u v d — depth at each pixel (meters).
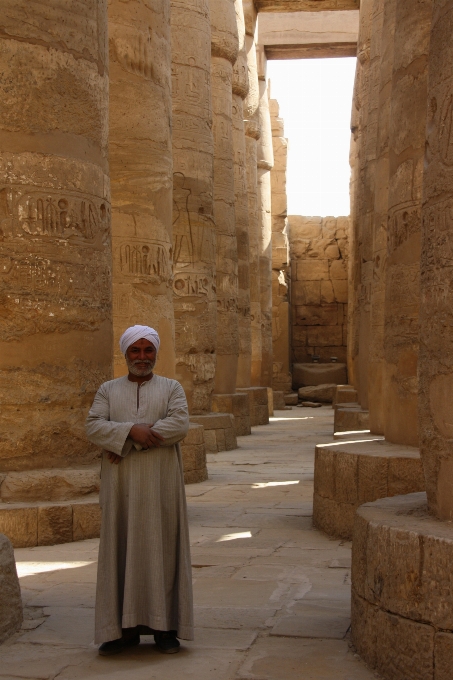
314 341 31.20
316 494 7.61
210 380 14.21
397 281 7.82
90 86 7.45
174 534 4.36
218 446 14.23
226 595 5.37
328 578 5.77
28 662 4.24
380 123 10.55
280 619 4.86
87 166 7.38
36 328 7.02
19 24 7.02
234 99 18.95
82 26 7.40
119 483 4.30
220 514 8.37
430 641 3.76
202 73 13.60
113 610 4.23
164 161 9.82
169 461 4.36
